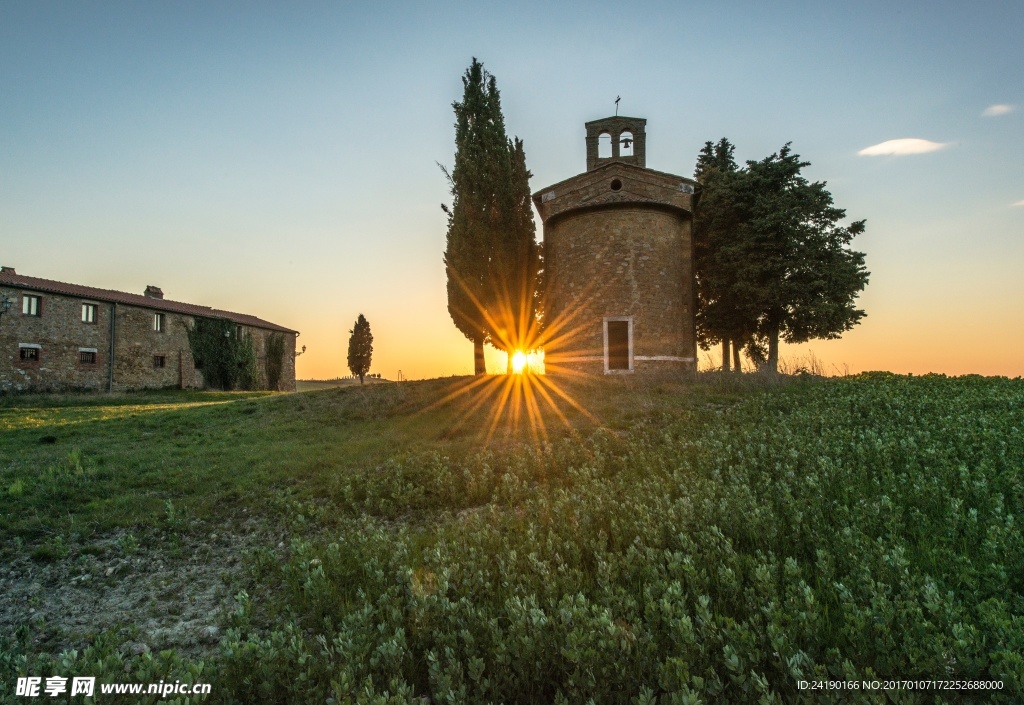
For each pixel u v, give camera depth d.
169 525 8.69
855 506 5.71
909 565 4.58
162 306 43.56
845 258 27.00
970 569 4.26
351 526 7.85
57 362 37.06
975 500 6.23
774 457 8.49
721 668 3.48
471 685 3.64
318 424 17.25
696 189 26.59
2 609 6.14
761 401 15.07
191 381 45.12
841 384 18.27
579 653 3.34
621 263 24.25
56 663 4.02
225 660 4.07
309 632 5.07
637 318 24.00
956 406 12.73
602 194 25.55
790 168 27.19
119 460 13.09
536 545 5.68
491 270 25.17
